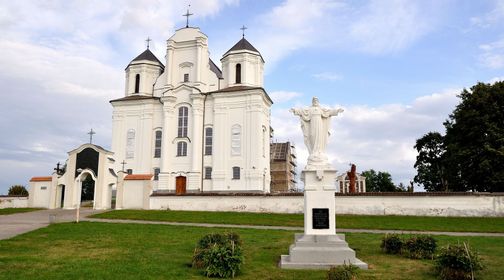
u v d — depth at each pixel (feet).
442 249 41.47
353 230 85.40
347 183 229.25
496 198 106.63
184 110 183.93
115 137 190.49
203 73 187.52
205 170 177.68
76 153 142.31
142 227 82.69
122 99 191.72
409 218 104.47
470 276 38.47
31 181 143.54
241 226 90.43
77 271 40.55
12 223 89.35
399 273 41.37
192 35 190.49
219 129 177.06
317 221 47.16
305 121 51.70
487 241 66.64
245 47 188.24
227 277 39.17
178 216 107.96
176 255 50.70
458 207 108.27
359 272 40.27
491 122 133.69
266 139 185.06
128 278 38.06
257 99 174.60
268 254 52.49
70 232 72.49
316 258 44.19
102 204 138.92
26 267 42.37
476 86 142.61
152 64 200.03
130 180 133.69
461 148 138.51
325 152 50.39
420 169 202.18
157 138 187.42
